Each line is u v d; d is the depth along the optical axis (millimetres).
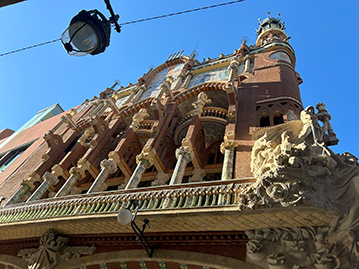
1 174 21047
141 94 23844
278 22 26422
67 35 6500
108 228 9531
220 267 7516
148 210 8469
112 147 18203
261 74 17219
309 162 7062
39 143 22875
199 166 14367
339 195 6695
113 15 6996
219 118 15766
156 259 8539
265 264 7035
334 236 6539
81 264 9664
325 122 9664
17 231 11344
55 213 10570
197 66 22953
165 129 15414
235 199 7809
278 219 7090
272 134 9422
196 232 8453
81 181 17141
